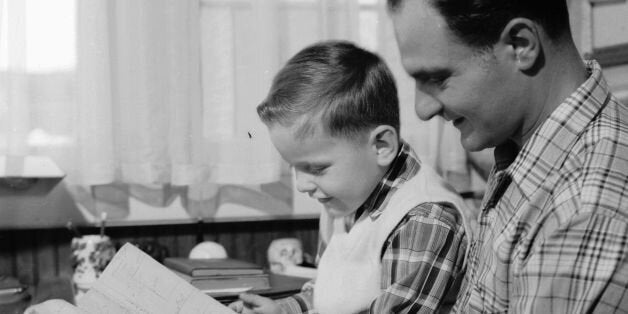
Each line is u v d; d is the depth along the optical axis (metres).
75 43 1.74
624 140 0.77
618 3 1.73
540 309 0.73
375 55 1.31
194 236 1.84
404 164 1.26
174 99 1.77
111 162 1.73
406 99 1.87
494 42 0.77
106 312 1.11
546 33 0.79
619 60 1.73
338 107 1.18
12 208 1.76
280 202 1.92
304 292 1.39
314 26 1.87
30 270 1.77
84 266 1.64
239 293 1.43
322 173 1.22
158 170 1.79
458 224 1.19
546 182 0.81
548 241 0.74
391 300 1.13
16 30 1.68
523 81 0.80
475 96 0.79
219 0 1.81
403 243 1.17
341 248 1.29
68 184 1.79
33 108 1.73
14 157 1.67
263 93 1.81
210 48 1.81
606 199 0.73
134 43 1.76
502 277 0.84
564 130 0.81
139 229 1.81
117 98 1.77
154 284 1.12
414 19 0.79
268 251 1.79
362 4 1.89
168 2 1.77
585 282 0.71
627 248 0.70
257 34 1.81
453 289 1.18
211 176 1.83
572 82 0.82
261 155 1.82
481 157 1.93
